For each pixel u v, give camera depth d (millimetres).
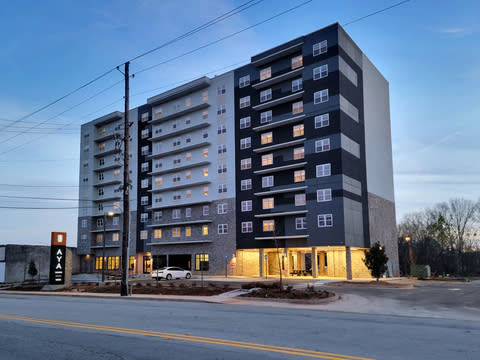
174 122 68312
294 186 51969
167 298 23406
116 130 79000
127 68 29391
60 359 8047
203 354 8258
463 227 79562
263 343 9414
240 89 59938
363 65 56719
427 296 24969
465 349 8758
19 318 14359
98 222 80250
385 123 62219
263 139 56312
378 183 56844
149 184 72000
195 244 62438
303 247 50188
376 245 36719
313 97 50625
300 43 52500
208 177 62156
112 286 33844
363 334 10695
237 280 42938
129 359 7918
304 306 19281
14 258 61688
